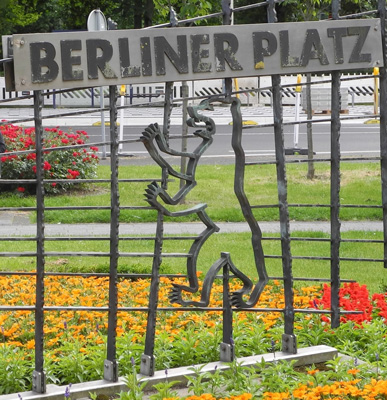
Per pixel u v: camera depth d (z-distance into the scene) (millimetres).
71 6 43250
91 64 4902
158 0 14977
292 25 5500
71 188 16172
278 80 5566
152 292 5215
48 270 9234
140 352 5625
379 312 6902
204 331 6133
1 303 7516
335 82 5742
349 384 4898
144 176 16844
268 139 24828
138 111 34469
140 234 11852
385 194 5957
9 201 14641
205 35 5242
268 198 14953
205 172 17766
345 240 5930
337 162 5793
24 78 4723
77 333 6355
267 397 4684
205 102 5367
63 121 29906
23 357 5582
